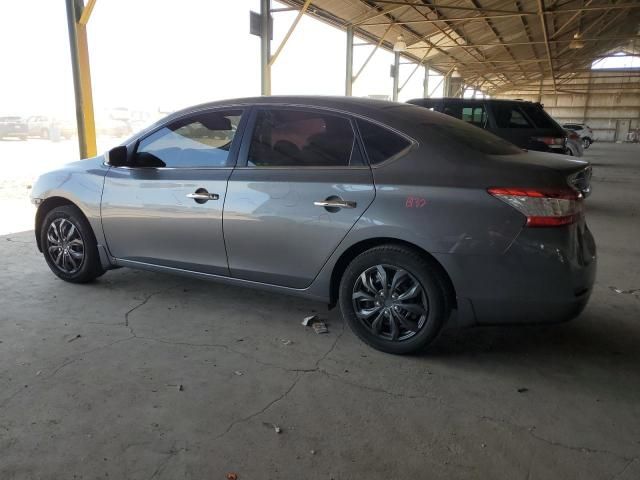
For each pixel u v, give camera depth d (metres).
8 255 5.25
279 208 3.33
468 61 30.39
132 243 3.98
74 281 4.38
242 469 2.17
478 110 8.93
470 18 16.55
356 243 3.16
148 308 3.90
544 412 2.63
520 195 2.78
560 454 2.30
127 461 2.20
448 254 2.89
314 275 3.33
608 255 5.79
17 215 7.36
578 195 2.89
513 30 22.92
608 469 2.21
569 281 2.81
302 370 3.01
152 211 3.81
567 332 3.60
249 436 2.39
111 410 2.57
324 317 3.79
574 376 3.00
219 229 3.56
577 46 24.53
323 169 3.25
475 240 2.84
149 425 2.45
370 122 3.21
